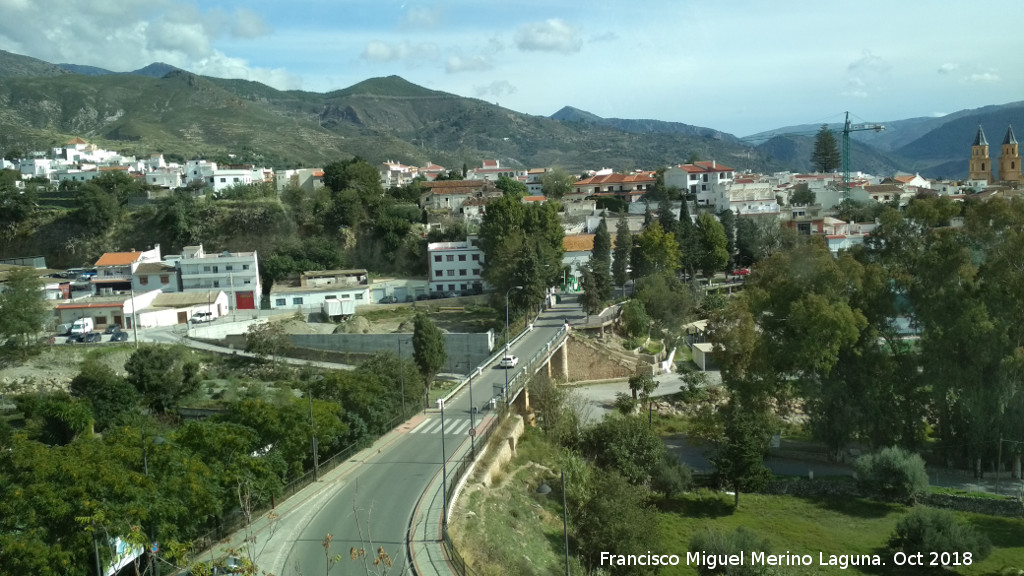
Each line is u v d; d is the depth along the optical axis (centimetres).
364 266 12938
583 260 12444
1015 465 6419
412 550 3588
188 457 3672
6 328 7825
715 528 5297
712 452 6906
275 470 4116
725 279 12681
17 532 2883
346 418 5241
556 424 6462
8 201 12962
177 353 7250
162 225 13000
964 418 6544
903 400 6825
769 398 7688
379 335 8675
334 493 4406
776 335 7100
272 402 5731
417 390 6222
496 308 10500
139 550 3055
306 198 13500
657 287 10450
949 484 6212
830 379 6825
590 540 4341
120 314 9506
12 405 6750
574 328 9494
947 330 6381
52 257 12731
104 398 6266
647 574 4250
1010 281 6250
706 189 16638
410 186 15425
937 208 7088
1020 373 6247
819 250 7100
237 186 14275
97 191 13025
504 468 5234
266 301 11481
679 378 8881
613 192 17050
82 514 2952
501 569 3559
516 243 10519
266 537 3772
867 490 5978
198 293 10631
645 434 6041
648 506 5256
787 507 5791
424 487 4450
